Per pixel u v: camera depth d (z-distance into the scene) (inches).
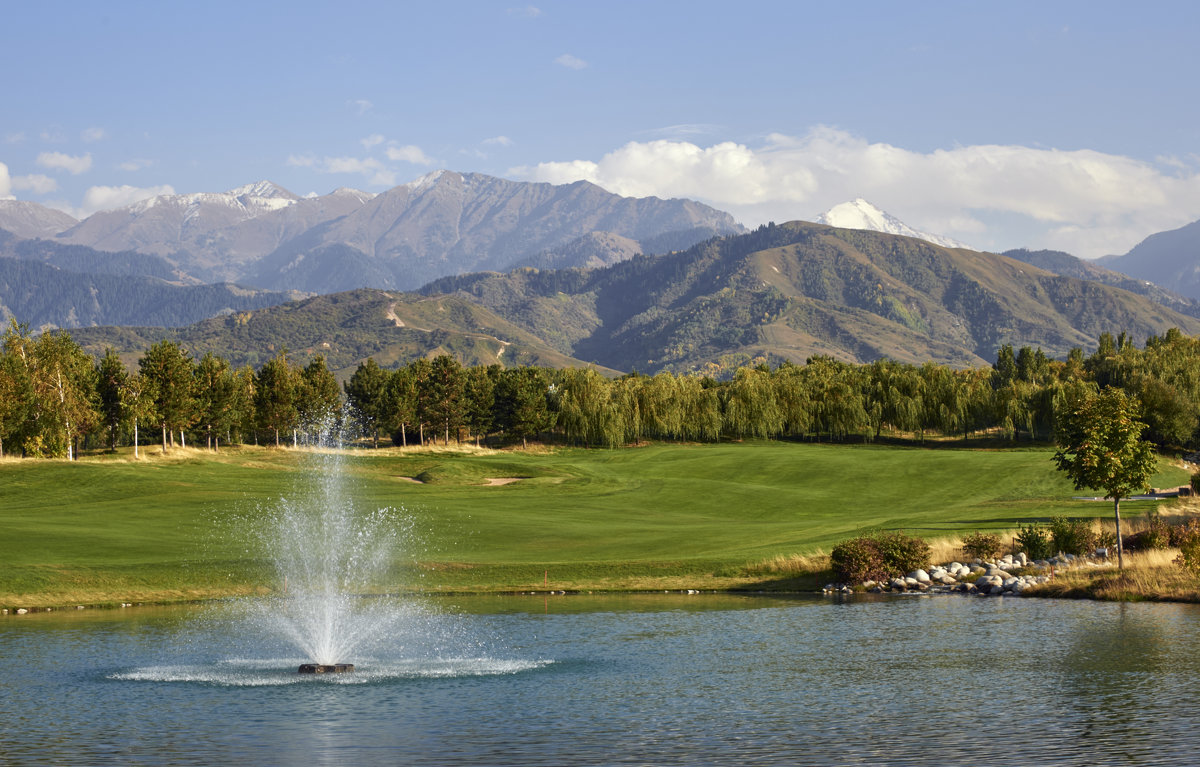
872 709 966.4
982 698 995.9
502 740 868.6
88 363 5123.0
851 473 4028.1
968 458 4190.5
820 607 1756.9
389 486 3902.6
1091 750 791.7
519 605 1825.8
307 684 1141.1
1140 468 1929.1
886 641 1374.3
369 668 1238.9
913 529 2479.1
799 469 4190.5
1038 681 1066.1
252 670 1232.8
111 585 1930.4
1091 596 1749.5
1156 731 845.2
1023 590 1839.3
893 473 3981.3
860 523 2760.8
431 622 1617.9
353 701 1045.2
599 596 1943.9
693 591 2001.7
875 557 2053.4
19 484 3481.8
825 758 791.1
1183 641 1280.8
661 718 946.7
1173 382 6314.0
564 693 1072.8
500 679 1158.3
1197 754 773.3
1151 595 1689.2
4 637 1493.6
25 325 4667.8
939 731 869.8
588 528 2741.1
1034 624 1469.0
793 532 2578.7
